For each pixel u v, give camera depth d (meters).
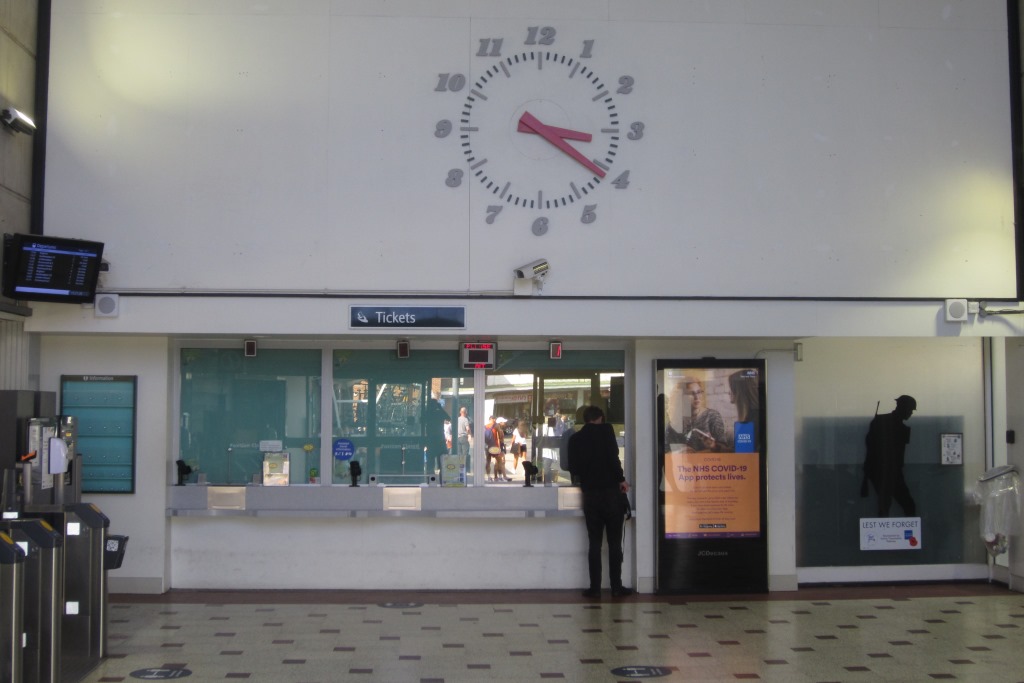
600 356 9.55
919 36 8.88
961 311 8.70
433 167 8.59
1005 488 9.46
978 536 9.83
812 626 8.02
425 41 8.64
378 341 9.40
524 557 9.31
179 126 8.52
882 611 8.57
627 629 7.88
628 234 8.65
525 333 8.54
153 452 9.01
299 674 6.56
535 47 8.67
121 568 8.96
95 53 8.51
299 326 8.46
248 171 8.52
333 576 9.20
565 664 6.87
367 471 9.34
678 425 9.25
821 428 9.80
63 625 6.86
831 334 8.66
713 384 9.29
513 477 9.41
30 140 8.38
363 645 7.31
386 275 8.53
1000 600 9.02
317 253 8.51
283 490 9.11
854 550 9.74
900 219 8.79
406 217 8.56
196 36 8.55
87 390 9.02
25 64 8.27
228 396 9.32
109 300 8.37
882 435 9.84
